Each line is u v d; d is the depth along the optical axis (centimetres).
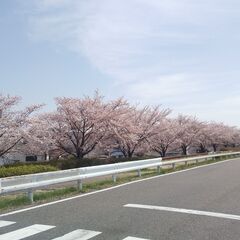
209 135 6938
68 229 827
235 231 821
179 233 798
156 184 1681
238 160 4112
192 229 834
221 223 896
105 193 1398
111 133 3444
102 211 1033
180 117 6228
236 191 1444
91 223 886
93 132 3388
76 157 3397
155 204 1144
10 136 2642
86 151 3444
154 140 4819
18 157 3872
